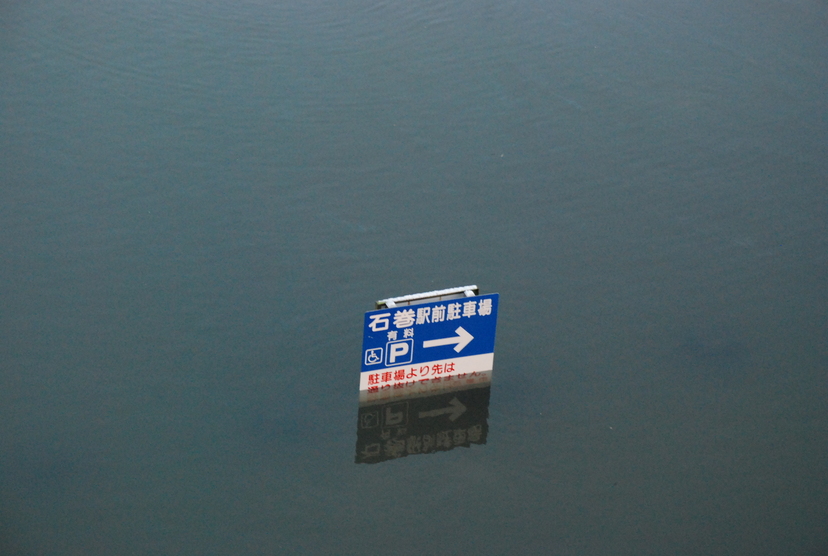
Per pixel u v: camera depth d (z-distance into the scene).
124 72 19.98
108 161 17.44
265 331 13.75
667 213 16.91
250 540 10.48
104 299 14.22
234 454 11.66
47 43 20.80
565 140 18.73
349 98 19.55
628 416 12.57
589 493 11.36
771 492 11.48
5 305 13.96
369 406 12.60
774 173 18.14
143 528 10.55
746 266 15.68
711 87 20.58
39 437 11.75
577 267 15.41
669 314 14.50
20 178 16.83
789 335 14.19
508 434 12.23
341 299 14.45
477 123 19.05
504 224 16.38
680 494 11.40
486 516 10.98
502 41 21.70
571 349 13.72
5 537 10.32
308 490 11.20
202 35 21.36
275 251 15.45
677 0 23.81
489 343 12.90
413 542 10.56
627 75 20.80
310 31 21.72
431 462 11.74
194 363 13.10
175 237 15.66
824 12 23.55
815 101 20.33
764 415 12.69
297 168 17.53
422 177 17.48
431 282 14.88
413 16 22.50
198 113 18.89
